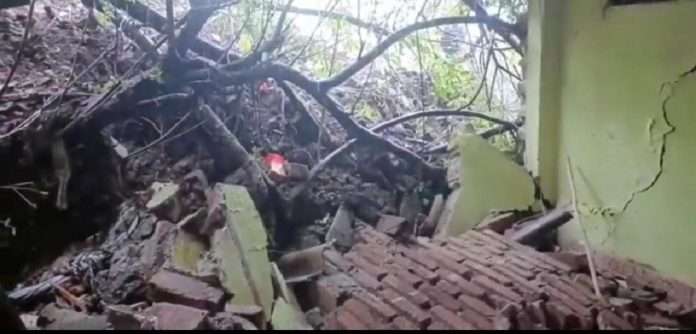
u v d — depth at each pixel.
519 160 4.18
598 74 3.54
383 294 2.81
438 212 3.84
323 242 3.48
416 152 4.36
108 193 3.36
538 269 3.06
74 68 3.60
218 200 3.00
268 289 2.78
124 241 3.03
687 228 3.16
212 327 2.43
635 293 2.95
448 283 2.89
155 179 3.40
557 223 3.64
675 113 3.17
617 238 3.52
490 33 4.55
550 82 3.81
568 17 3.70
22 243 3.13
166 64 3.46
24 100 3.47
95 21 3.83
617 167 3.49
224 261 2.79
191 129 3.55
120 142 3.51
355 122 4.03
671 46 3.14
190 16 3.46
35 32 4.01
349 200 3.73
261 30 3.92
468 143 3.93
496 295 2.76
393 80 4.96
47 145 3.24
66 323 2.40
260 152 3.79
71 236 3.26
